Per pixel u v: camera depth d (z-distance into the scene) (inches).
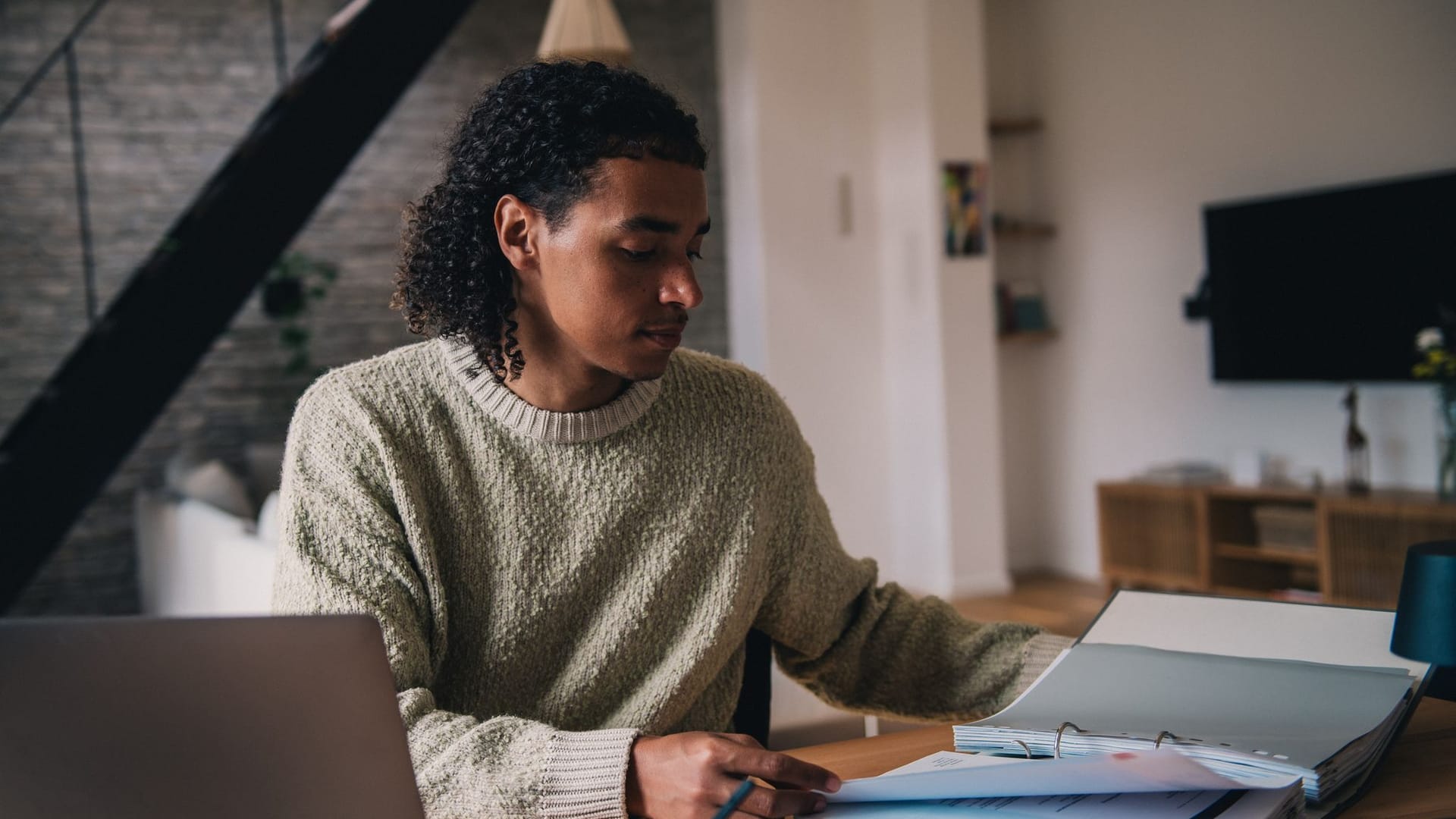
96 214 198.2
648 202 34.5
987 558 203.9
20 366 194.7
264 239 155.3
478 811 31.5
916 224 204.5
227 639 24.5
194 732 24.6
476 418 40.1
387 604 36.5
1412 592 35.8
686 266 35.6
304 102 157.1
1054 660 41.5
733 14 214.5
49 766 24.2
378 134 213.8
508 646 40.2
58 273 196.4
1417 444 165.6
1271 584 183.5
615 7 220.2
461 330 38.8
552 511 40.4
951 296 201.6
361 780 25.6
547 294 36.4
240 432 205.8
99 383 145.8
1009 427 223.0
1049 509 220.8
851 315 213.2
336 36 180.9
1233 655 37.7
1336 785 29.5
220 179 172.7
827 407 211.6
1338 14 170.1
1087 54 208.4
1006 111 223.3
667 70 222.8
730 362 44.6
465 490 39.9
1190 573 181.9
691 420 42.1
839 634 45.6
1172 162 194.7
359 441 38.7
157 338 149.2
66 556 196.9
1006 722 34.3
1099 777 26.9
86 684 24.1
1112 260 206.1
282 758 25.0
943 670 44.3
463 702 40.3
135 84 199.8
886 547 215.3
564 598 40.5
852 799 29.6
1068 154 213.6
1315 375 172.6
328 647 25.0
